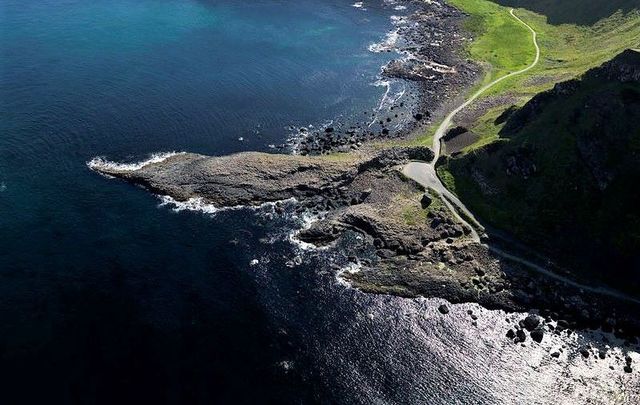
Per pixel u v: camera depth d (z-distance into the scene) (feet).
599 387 265.13
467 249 333.62
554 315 301.63
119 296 299.79
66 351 269.44
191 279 312.71
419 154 405.59
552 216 341.62
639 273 313.73
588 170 344.90
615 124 346.95
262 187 377.91
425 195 367.25
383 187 379.55
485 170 373.40
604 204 335.67
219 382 260.01
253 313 295.07
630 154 340.18
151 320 287.28
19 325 280.72
